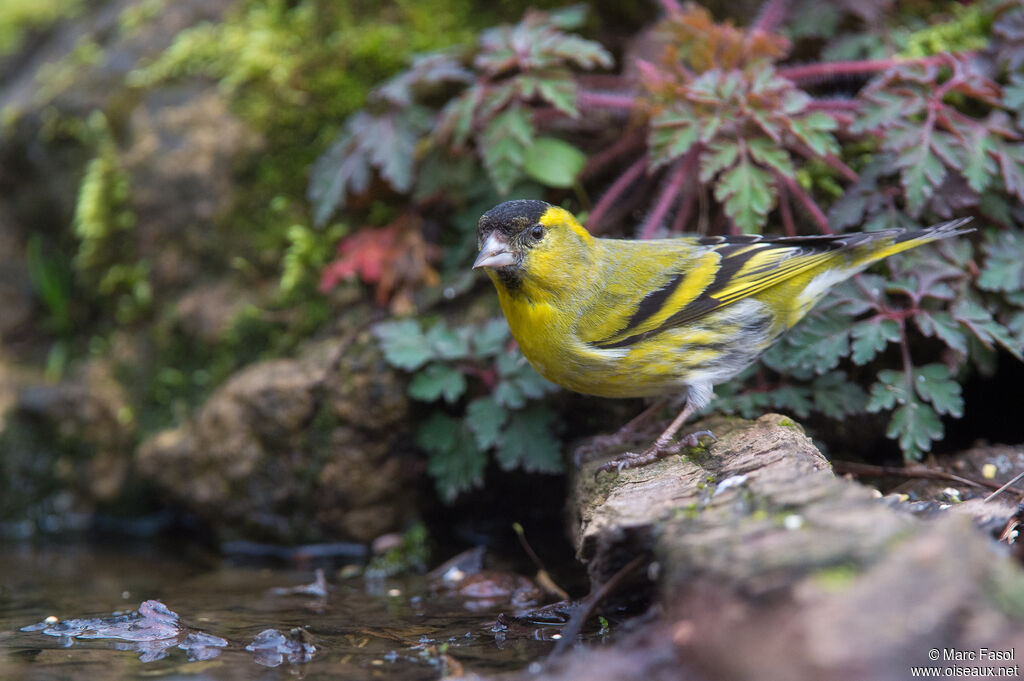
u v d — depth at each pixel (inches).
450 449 329.7
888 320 279.7
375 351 339.3
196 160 394.0
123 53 443.2
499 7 403.2
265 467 347.3
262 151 390.9
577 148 362.0
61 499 405.4
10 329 447.8
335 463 339.6
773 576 157.9
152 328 401.4
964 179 299.6
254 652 229.1
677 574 174.7
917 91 301.4
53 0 521.7
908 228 298.4
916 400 275.6
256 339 375.6
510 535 351.3
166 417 390.0
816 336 283.3
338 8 406.9
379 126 351.9
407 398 335.3
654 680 176.1
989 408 324.2
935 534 159.6
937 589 147.1
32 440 410.9
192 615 268.1
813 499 188.7
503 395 311.0
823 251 267.1
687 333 265.6
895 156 299.1
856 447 308.7
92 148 428.8
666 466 245.6
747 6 382.6
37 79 473.1
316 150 388.8
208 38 423.8
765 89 296.5
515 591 285.9
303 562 339.3
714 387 299.6
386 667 214.4
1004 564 156.6
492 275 268.8
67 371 424.2
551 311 266.8
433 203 368.5
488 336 319.9
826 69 336.5
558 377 277.7
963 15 354.3
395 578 312.8
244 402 348.5
